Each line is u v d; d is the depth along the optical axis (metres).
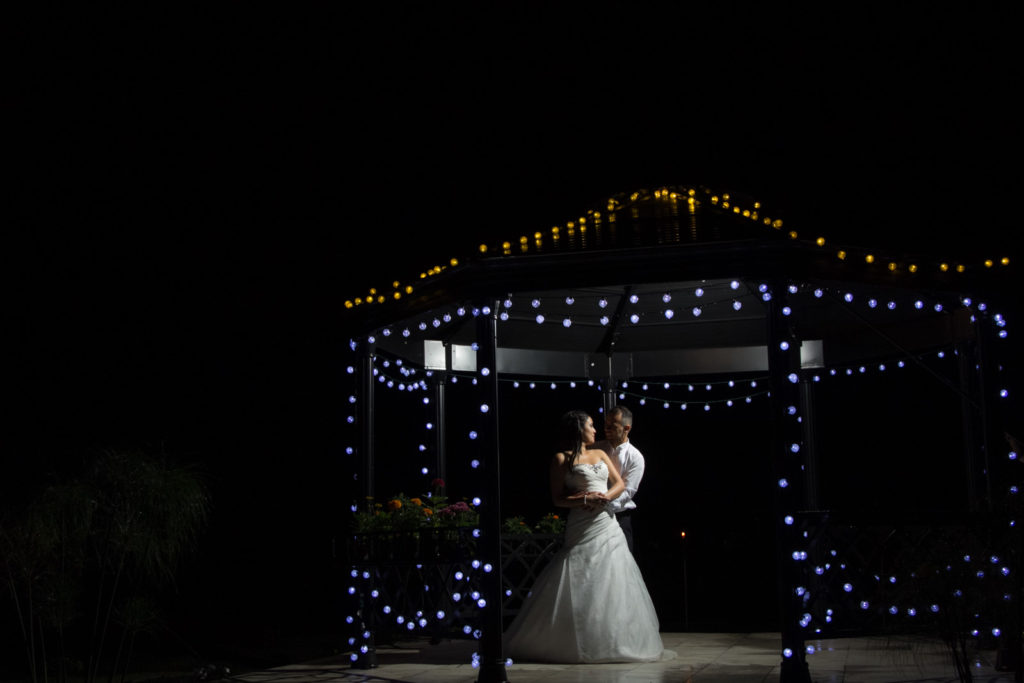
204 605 11.76
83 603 9.77
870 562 6.59
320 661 8.42
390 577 7.79
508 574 9.73
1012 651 6.24
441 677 7.16
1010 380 9.24
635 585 7.77
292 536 12.53
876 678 6.45
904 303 8.46
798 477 10.20
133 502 6.55
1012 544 5.04
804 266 6.52
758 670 7.04
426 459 10.60
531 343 10.32
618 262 6.68
